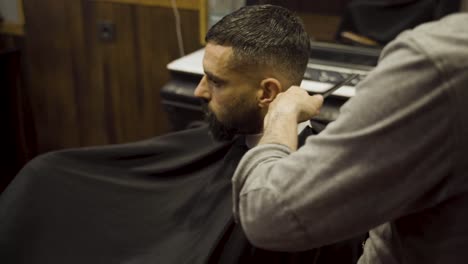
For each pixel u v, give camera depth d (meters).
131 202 1.17
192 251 1.01
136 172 1.21
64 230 1.10
